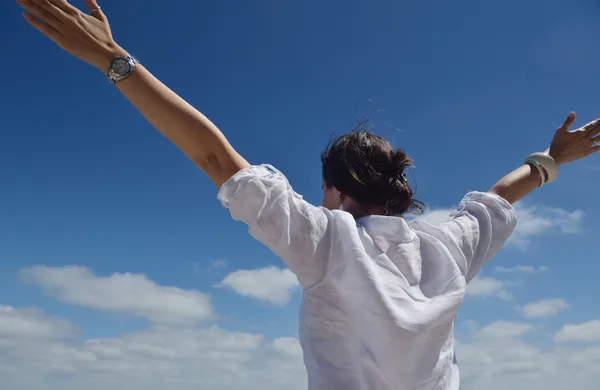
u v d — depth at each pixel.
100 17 2.04
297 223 1.93
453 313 1.88
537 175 2.71
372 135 2.29
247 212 1.90
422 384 1.82
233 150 2.03
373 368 1.81
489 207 2.49
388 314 1.80
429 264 2.09
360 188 2.19
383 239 2.05
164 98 1.97
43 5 1.94
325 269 1.93
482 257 2.36
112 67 1.96
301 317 1.99
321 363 1.89
